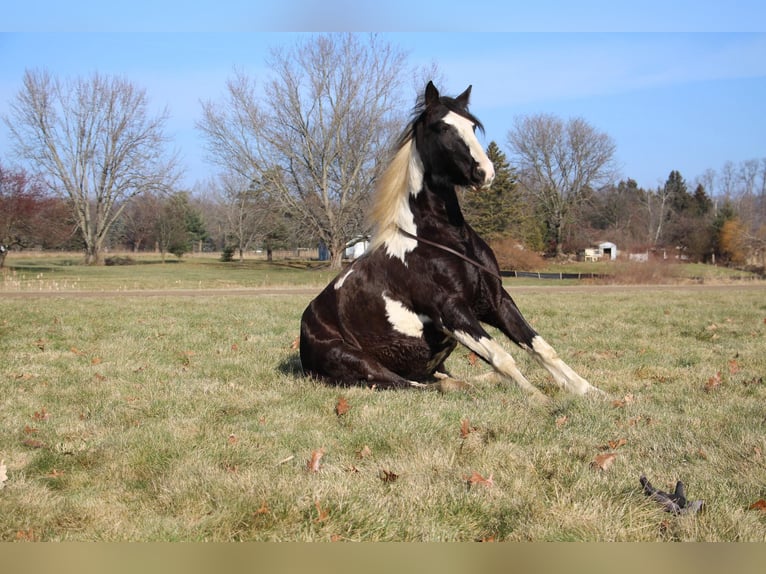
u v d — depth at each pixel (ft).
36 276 115.34
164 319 39.04
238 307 47.37
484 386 19.33
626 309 43.62
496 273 18.92
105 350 27.71
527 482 11.72
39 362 25.26
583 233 239.50
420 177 18.52
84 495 11.99
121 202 207.21
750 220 205.57
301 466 12.99
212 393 19.21
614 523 10.17
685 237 196.03
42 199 143.23
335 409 17.11
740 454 13.05
